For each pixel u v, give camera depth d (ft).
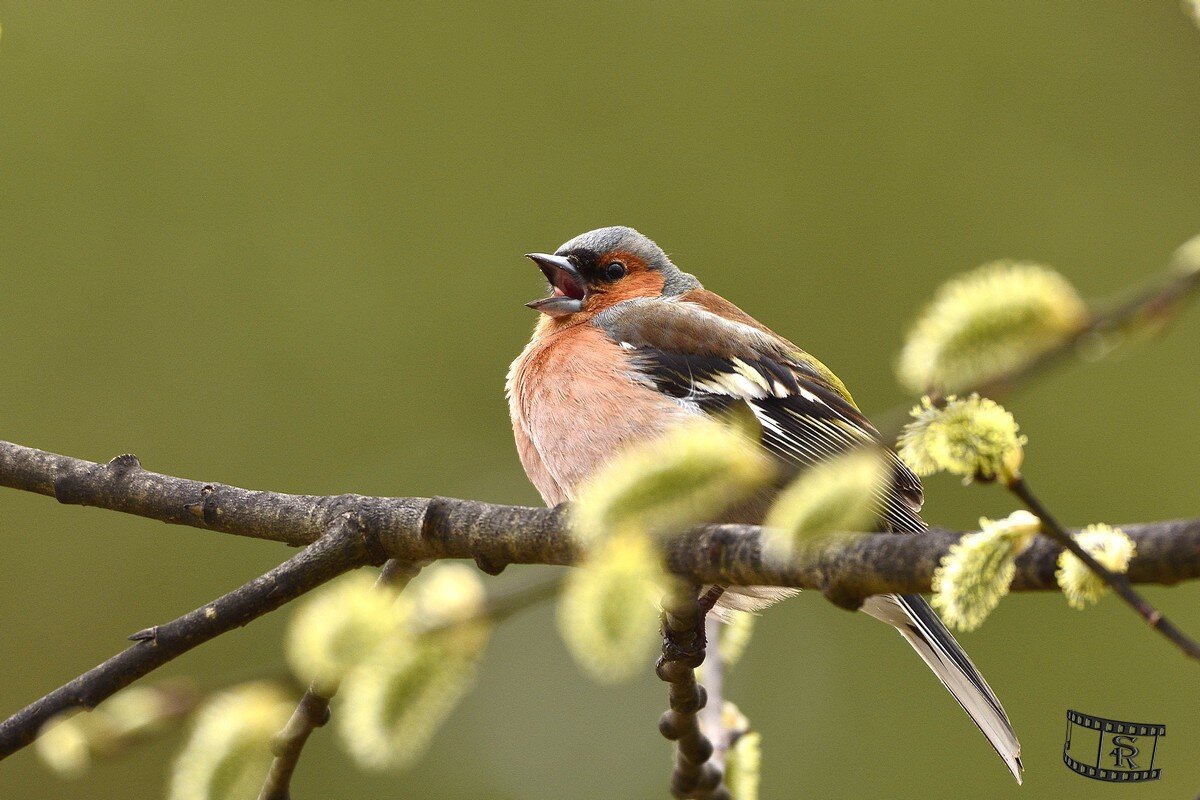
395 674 11.55
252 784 11.97
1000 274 9.62
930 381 9.70
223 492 16.72
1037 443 40.27
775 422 23.21
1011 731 20.22
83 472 17.12
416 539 15.49
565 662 39.14
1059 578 10.78
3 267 40.91
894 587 12.09
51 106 42.22
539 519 14.92
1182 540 10.25
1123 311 9.14
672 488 10.52
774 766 38.37
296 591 15.40
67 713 14.20
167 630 14.66
